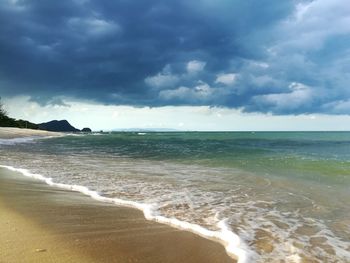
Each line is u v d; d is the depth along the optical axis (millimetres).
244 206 9109
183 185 12195
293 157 22516
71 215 7941
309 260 5531
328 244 6266
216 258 5590
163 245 6117
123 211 8500
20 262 5020
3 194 10125
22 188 11180
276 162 19422
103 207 8867
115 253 5637
